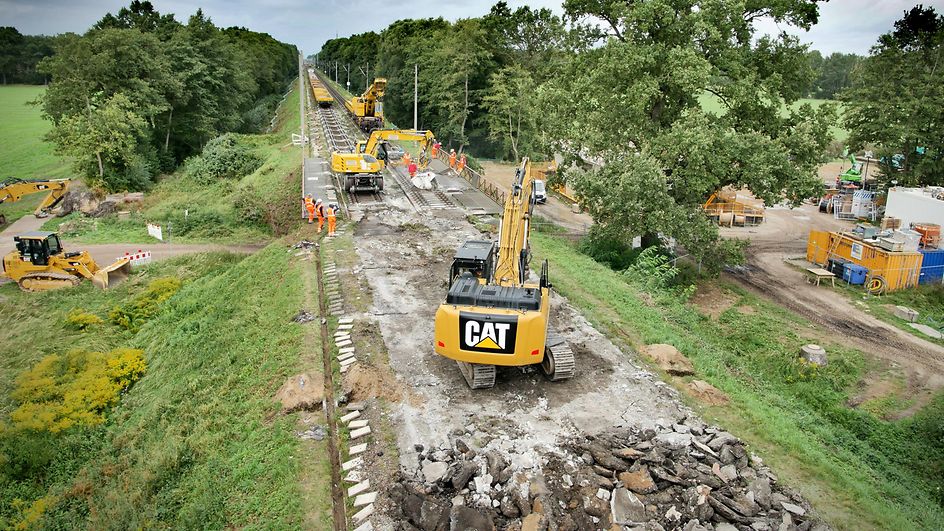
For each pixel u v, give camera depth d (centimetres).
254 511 1086
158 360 2102
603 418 1280
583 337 1702
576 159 3166
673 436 1191
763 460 1149
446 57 6366
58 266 2912
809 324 2425
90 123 4378
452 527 955
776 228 3988
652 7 2661
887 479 1278
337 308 1889
